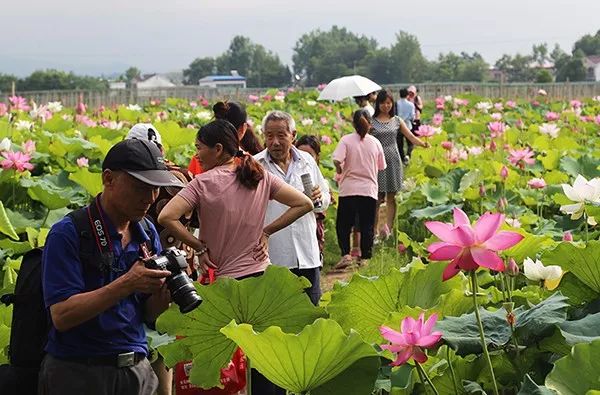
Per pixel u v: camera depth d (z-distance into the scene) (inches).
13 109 669.3
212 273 231.6
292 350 163.9
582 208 235.3
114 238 168.4
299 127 877.8
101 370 169.6
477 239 156.6
